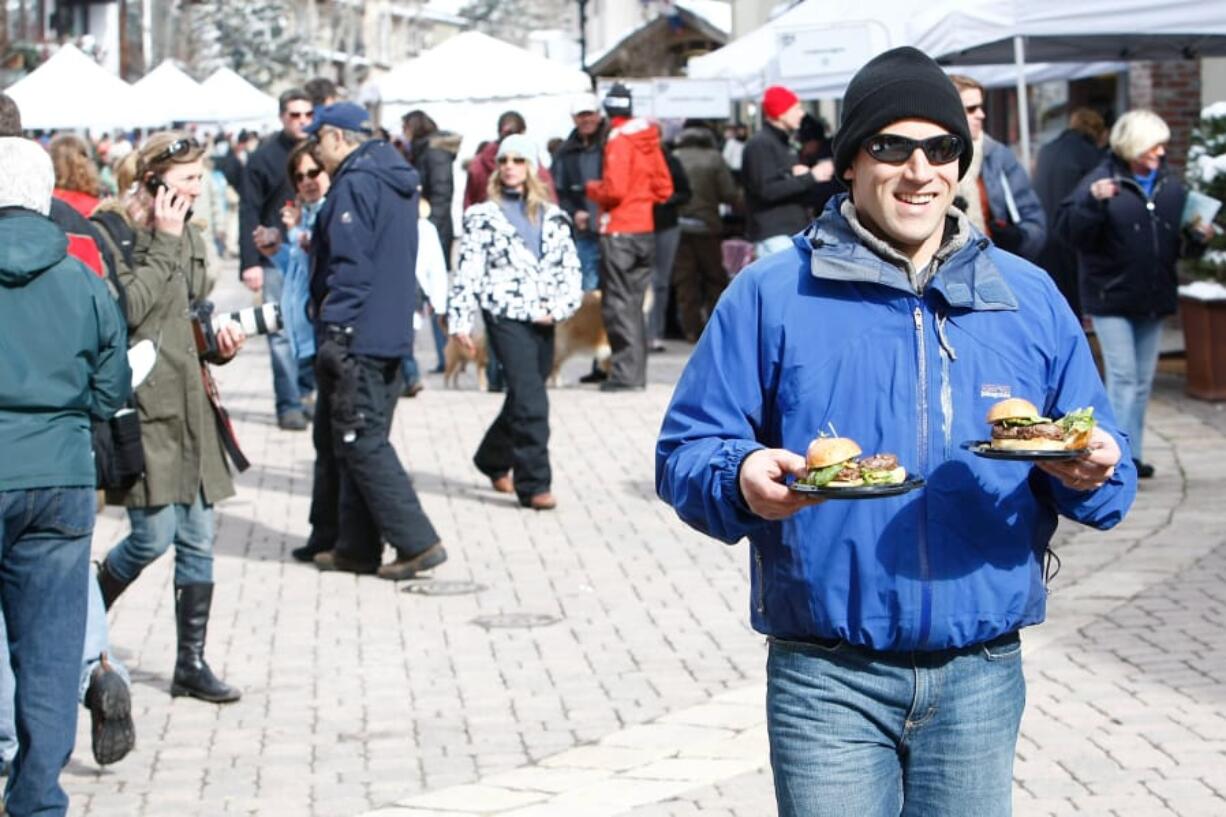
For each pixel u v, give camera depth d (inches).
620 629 462.3
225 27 3100.4
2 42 2245.3
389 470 521.7
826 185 676.7
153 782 349.7
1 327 287.1
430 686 415.5
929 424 191.9
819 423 193.6
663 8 2055.9
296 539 585.3
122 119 1168.2
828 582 190.2
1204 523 537.3
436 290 760.3
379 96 1385.3
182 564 403.5
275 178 783.1
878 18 864.9
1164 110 1031.6
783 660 195.8
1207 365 753.6
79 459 293.0
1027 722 355.3
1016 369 194.1
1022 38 676.1
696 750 353.4
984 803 193.9
